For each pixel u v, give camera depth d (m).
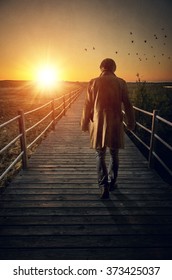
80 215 2.94
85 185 3.79
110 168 3.39
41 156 5.41
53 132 8.27
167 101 8.20
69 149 6.01
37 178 4.10
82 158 5.24
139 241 2.46
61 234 2.57
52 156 5.40
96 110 2.93
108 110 2.88
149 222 2.79
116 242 2.44
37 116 14.31
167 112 7.51
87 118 3.07
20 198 3.38
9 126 11.00
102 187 3.27
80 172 4.37
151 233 2.59
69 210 3.05
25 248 2.37
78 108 16.03
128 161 4.94
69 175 4.22
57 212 3.01
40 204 3.21
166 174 5.02
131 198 3.36
